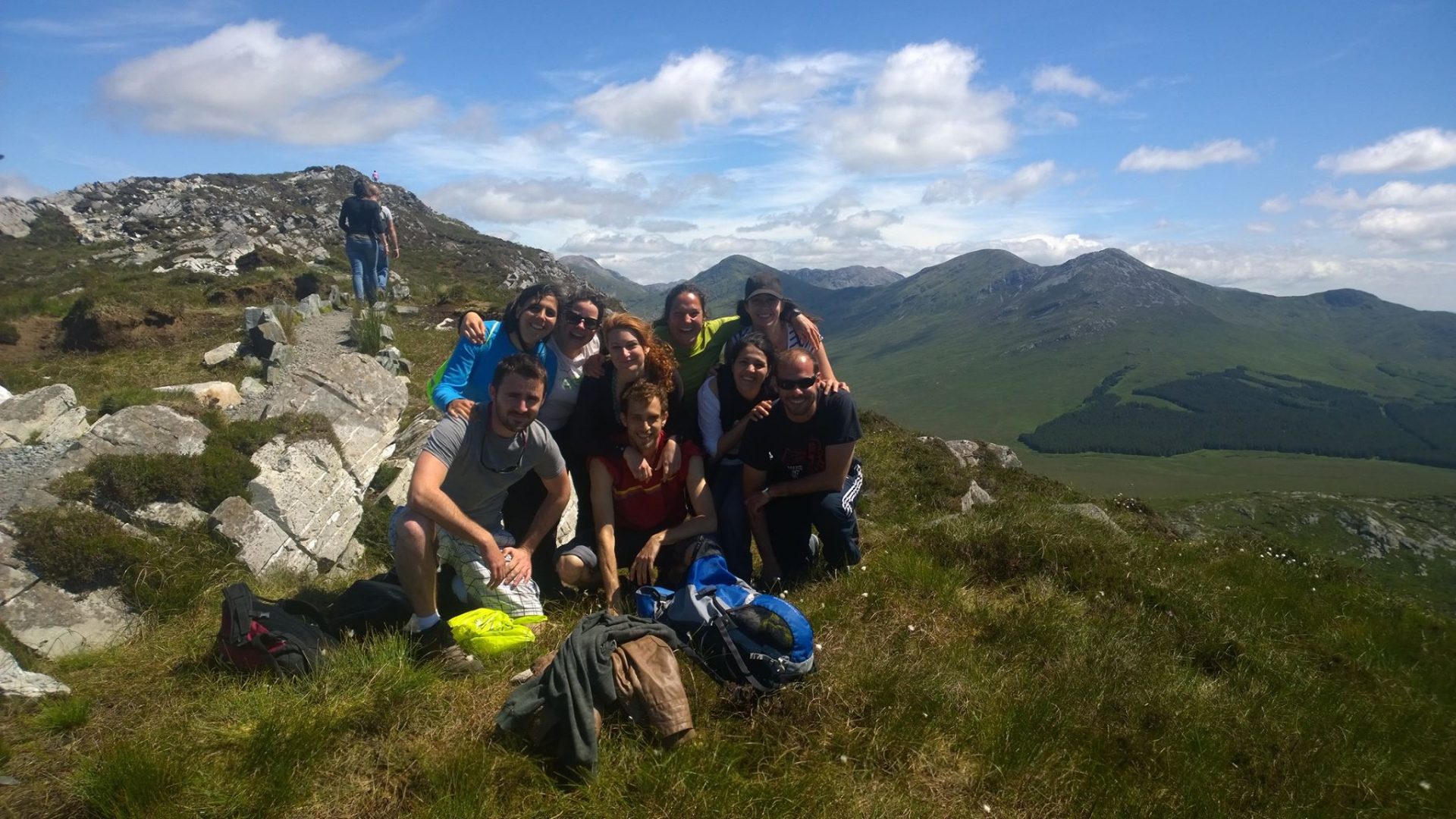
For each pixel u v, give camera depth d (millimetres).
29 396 8156
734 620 4090
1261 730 4590
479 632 4477
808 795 3396
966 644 4941
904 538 6602
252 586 5648
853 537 5770
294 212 47719
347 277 23891
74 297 18984
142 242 35781
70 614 4812
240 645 4004
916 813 3414
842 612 5066
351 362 8812
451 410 4688
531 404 4488
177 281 21812
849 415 5406
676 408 5594
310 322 15078
